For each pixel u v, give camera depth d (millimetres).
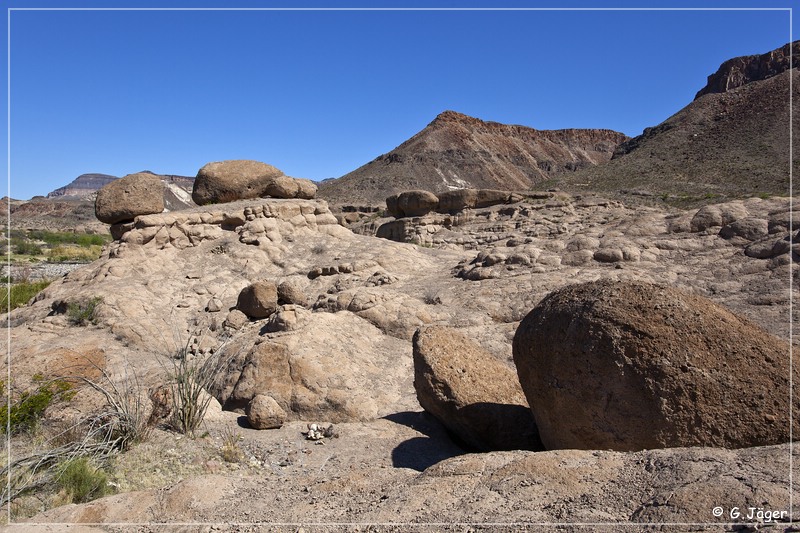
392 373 9078
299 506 4574
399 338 10320
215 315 12602
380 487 4773
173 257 15156
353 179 137625
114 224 16516
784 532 2938
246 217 16594
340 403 7750
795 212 11812
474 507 3844
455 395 6934
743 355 4766
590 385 4961
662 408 4652
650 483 3777
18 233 53188
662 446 4613
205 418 7402
